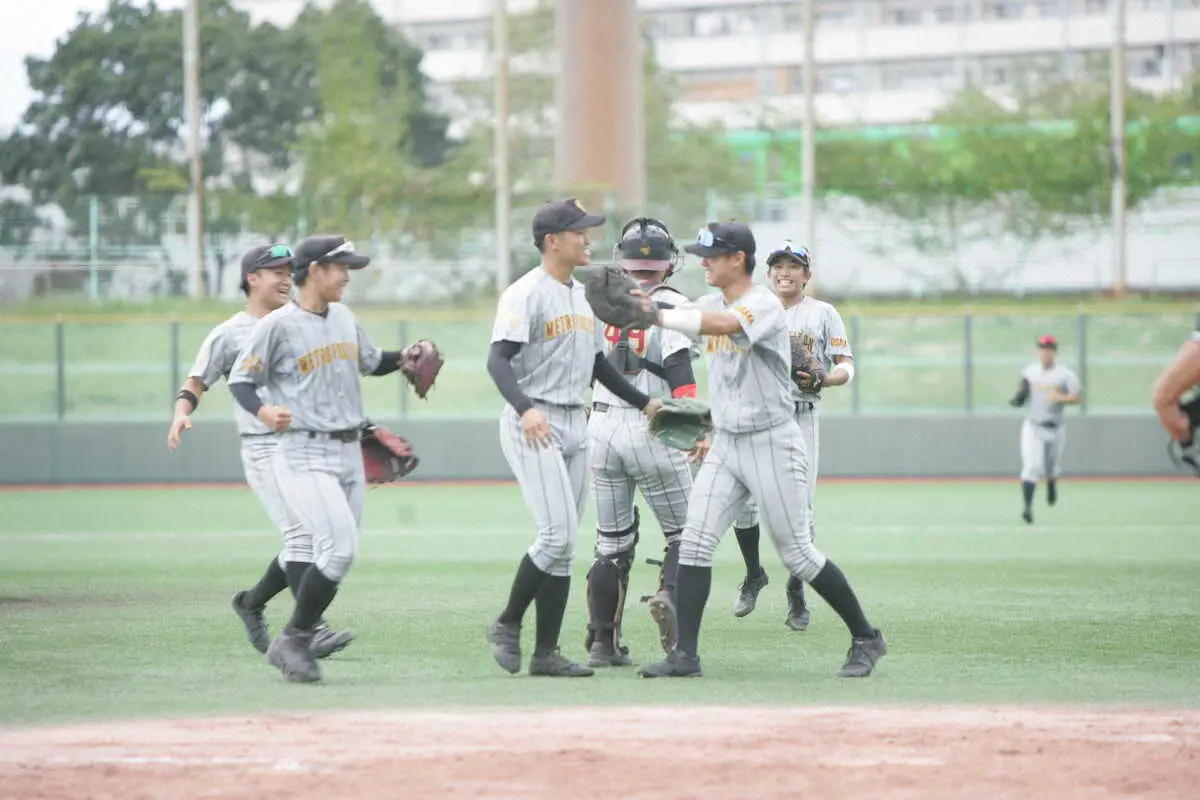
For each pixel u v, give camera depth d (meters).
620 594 30.36
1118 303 141.75
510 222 153.88
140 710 24.78
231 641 33.69
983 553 53.97
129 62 182.38
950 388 112.62
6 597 42.09
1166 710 24.64
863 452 96.56
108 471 95.12
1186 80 175.38
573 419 27.97
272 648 28.02
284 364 27.53
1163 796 18.80
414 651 32.09
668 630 29.36
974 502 78.12
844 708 24.75
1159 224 163.50
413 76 187.12
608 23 135.38
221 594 42.88
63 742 22.06
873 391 113.06
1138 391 110.38
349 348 27.80
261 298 32.00
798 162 176.12
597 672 29.20
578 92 135.62
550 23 184.75
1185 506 75.12
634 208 135.75
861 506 76.06
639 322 25.72
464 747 21.52
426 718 23.80
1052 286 157.00
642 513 72.38
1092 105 167.88
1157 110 169.00
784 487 27.16
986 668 29.52
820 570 27.83
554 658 28.48
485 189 161.62
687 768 20.16
